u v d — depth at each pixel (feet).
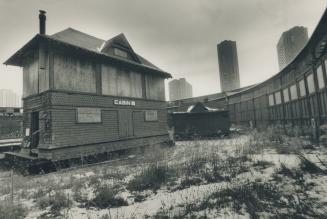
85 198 17.65
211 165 25.22
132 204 15.98
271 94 78.07
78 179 24.95
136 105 52.54
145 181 20.49
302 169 19.11
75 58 39.99
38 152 36.60
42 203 16.92
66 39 41.88
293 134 45.96
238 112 110.83
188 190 17.75
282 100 67.67
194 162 26.23
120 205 15.98
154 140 56.13
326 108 40.11
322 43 38.09
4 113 89.76
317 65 42.80
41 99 37.47
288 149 28.63
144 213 13.76
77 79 39.75
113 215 13.89
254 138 43.60
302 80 52.42
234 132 81.15
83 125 39.50
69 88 38.19
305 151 26.94
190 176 21.90
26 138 41.91
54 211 15.39
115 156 43.57
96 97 42.68
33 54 41.60
